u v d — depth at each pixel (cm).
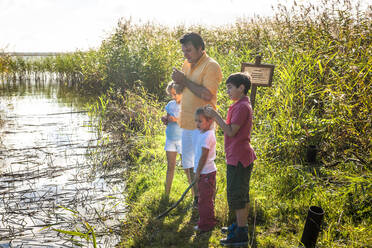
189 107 352
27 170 498
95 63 1220
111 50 1115
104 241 322
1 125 750
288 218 349
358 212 343
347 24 639
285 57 638
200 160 319
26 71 1606
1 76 1564
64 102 1027
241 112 283
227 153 300
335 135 477
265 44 876
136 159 545
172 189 428
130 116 765
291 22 779
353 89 467
